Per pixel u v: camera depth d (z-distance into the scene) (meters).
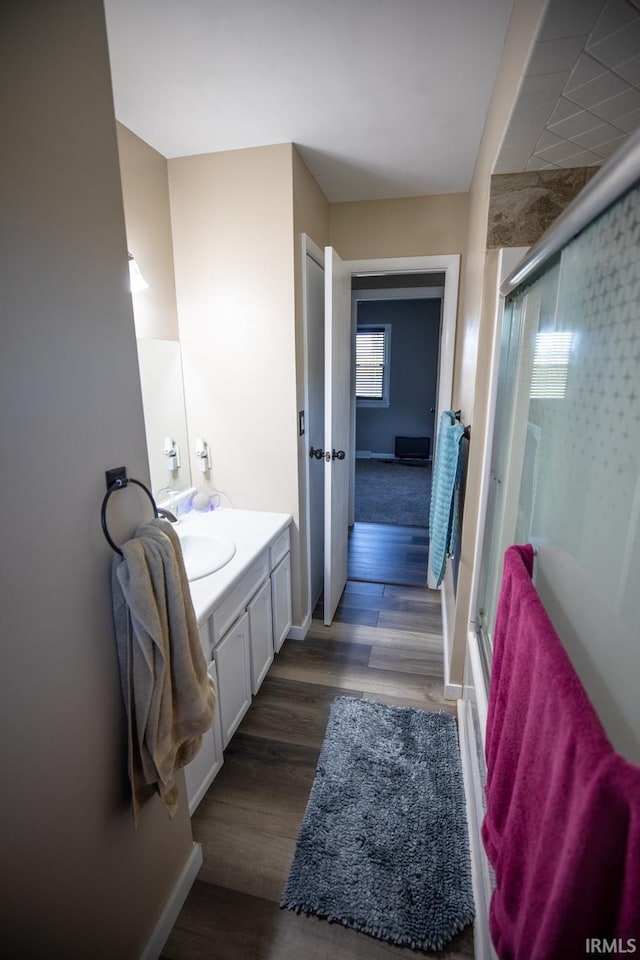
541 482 1.00
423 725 1.81
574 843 0.44
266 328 1.98
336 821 1.43
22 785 0.70
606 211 0.66
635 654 0.57
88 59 0.76
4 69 0.62
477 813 1.32
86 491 0.81
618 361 0.63
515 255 1.42
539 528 1.01
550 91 0.93
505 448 1.41
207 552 1.77
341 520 2.71
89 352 0.80
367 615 2.65
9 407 0.65
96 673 0.85
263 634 1.95
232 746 1.73
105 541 0.86
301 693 2.00
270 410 2.08
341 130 1.68
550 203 1.38
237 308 1.99
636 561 0.57
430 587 2.96
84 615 0.82
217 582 1.50
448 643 2.16
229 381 2.09
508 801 0.75
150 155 1.80
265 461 2.15
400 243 2.43
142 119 1.59
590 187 0.60
